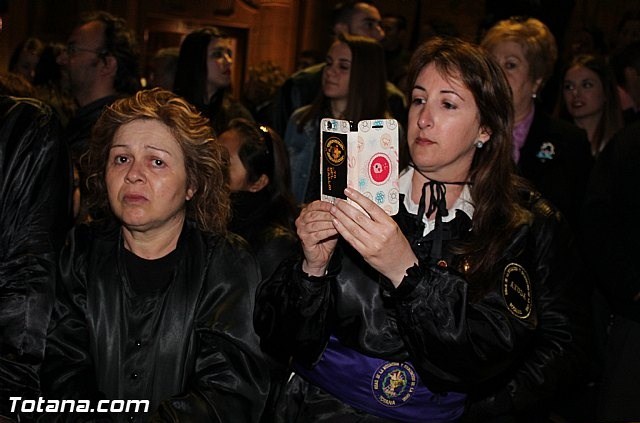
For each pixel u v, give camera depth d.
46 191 2.70
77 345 2.60
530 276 2.47
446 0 10.27
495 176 2.50
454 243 2.45
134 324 2.60
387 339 2.41
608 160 3.68
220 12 10.48
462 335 2.22
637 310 3.53
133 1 10.01
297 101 5.72
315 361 2.45
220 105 5.21
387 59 7.27
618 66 5.11
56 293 2.65
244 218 3.39
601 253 3.59
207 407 2.52
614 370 3.66
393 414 2.44
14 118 2.68
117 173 2.59
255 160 3.44
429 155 2.44
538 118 4.16
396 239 2.18
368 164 2.28
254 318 2.50
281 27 10.56
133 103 2.65
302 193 4.85
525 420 3.19
